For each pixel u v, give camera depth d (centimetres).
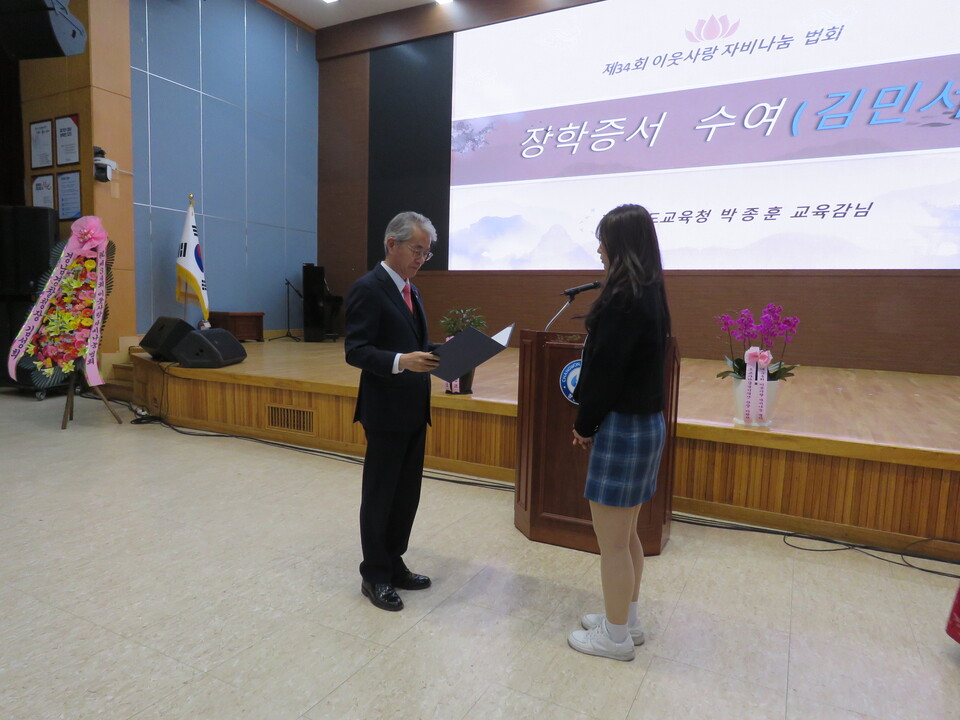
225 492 299
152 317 620
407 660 163
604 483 154
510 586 208
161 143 621
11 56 399
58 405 499
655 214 639
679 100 625
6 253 510
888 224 551
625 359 146
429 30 736
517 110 699
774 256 594
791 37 577
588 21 659
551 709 145
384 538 194
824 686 156
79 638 170
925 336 542
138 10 591
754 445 264
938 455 231
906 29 536
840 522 251
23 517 261
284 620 182
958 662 167
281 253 782
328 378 397
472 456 331
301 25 791
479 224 727
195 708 142
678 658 167
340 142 813
